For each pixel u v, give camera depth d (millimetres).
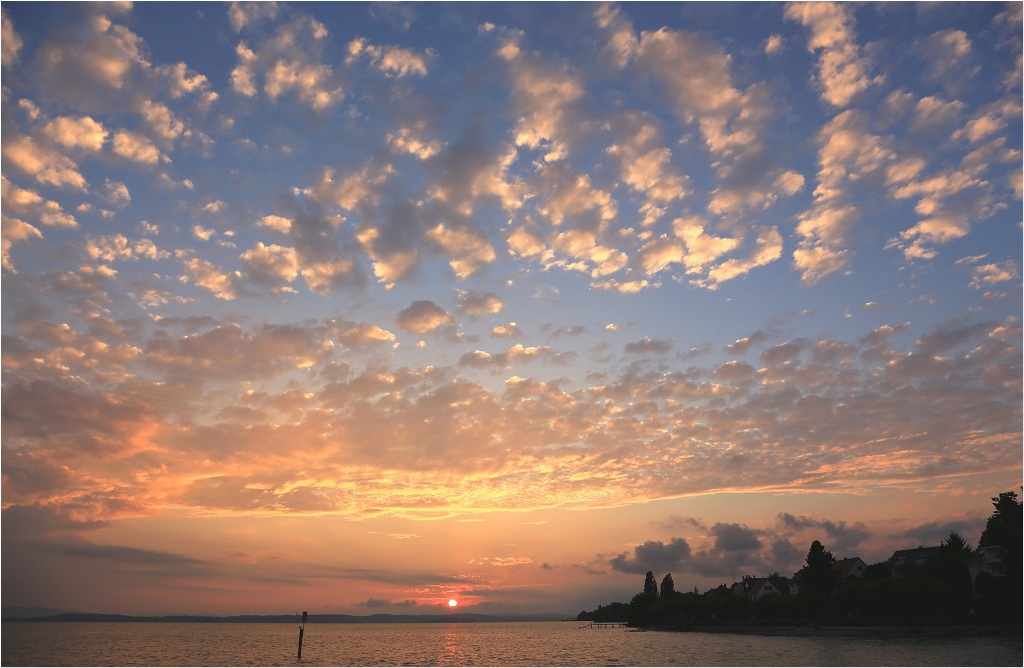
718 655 92250
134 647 146250
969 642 87500
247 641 182500
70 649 136250
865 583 127188
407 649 142500
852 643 97938
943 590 107250
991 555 120875
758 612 161750
